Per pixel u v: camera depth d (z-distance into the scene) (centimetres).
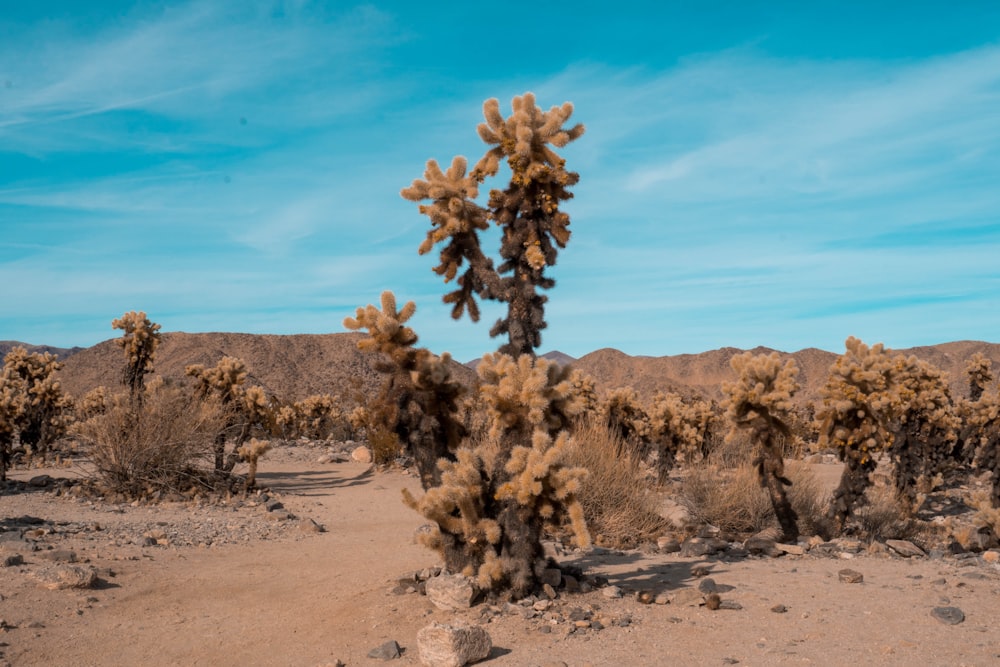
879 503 1375
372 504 1730
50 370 2736
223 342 9325
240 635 674
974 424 2103
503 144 890
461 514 743
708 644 602
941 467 2125
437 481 825
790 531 1132
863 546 1077
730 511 1274
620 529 1163
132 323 2019
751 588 775
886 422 1230
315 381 8556
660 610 700
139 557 983
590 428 1382
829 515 1245
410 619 683
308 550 1118
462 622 609
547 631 634
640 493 1269
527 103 895
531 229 853
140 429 1672
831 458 3183
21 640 636
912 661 554
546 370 742
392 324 821
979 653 568
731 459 1606
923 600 721
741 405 1159
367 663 584
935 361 9894
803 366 10212
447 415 845
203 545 1122
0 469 1792
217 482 1786
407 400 834
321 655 610
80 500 1562
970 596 736
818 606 703
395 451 2405
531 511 709
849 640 605
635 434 2150
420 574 805
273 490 1884
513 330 848
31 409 2278
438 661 558
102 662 605
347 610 728
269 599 802
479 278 862
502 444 761
